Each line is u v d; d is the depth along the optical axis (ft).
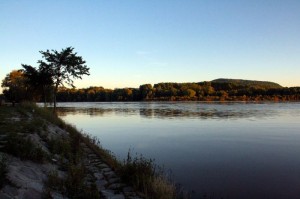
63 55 124.47
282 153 69.46
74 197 29.19
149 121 153.48
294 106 298.15
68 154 45.57
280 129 116.57
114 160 48.83
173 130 115.24
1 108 117.50
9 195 23.49
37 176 31.09
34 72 128.67
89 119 168.86
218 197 39.86
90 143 63.98
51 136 53.72
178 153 69.82
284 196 40.83
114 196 33.04
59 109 277.64
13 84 187.93
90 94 547.08
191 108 272.10
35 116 83.87
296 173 52.06
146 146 79.77
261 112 212.23
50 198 26.55
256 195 41.01
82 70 128.88
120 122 150.20
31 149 36.22
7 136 43.27
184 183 45.62
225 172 52.60
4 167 25.90
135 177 37.88
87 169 41.91
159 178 37.45
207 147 77.87
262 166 57.06
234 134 103.09
